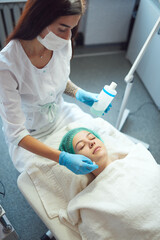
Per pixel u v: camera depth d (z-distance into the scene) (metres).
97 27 2.54
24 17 0.80
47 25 0.79
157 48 1.98
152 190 1.00
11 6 2.09
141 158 1.14
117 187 1.04
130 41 2.48
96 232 0.97
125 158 1.15
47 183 1.15
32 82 1.00
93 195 1.04
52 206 1.11
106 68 2.56
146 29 2.09
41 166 1.17
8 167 1.72
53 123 1.33
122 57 2.71
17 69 0.92
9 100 0.94
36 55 0.96
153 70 2.12
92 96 1.28
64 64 1.10
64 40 0.86
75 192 1.11
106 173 1.08
